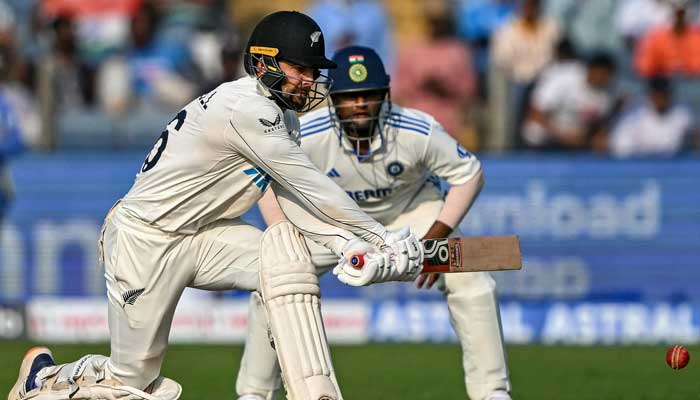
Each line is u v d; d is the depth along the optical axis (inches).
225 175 594.9
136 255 600.1
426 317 1268.5
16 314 1285.7
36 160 1382.9
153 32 1561.3
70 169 1378.0
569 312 1280.8
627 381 936.9
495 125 1374.3
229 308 1263.5
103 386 622.8
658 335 1278.3
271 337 608.4
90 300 1317.7
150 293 603.2
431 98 1465.3
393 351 1155.3
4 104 1402.6
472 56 1510.8
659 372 990.4
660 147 1435.8
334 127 709.9
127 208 604.7
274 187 627.5
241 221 628.1
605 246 1327.5
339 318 1270.9
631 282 1325.0
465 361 739.4
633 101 1450.5
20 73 1497.3
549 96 1430.9
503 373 733.3
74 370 638.5
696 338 1277.1
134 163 1381.6
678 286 1322.6
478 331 728.3
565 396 863.1
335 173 719.7
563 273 1322.6
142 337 610.9
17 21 1610.5
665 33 1502.2
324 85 695.7
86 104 1518.2
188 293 1267.2
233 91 584.7
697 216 1325.0
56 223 1363.2
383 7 1534.2
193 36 1558.8
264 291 594.2
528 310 1284.4
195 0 1584.6
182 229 601.6
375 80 689.0
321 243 612.1
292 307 589.3
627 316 1279.5
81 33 1565.0
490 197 1334.9
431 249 602.5
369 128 701.9
